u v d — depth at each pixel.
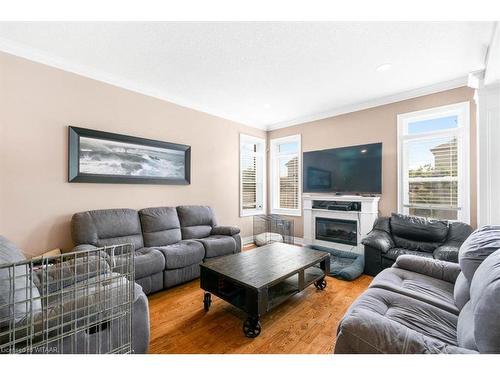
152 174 3.37
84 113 2.77
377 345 0.90
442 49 2.36
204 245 3.03
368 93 3.50
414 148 3.47
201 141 4.05
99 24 2.01
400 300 1.47
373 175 3.74
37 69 2.45
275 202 5.29
